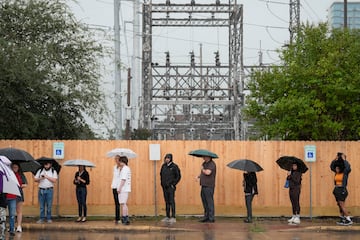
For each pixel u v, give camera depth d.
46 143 27.14
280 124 30.48
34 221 25.48
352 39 31.89
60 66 32.84
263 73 32.59
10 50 29.48
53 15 33.72
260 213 27.06
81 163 24.75
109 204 27.06
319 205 27.06
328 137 30.89
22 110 30.14
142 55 64.38
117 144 27.23
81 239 21.11
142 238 21.45
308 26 32.84
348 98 29.97
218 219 26.48
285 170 26.66
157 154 26.72
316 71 29.73
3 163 18.97
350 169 25.08
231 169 27.08
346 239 21.31
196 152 25.05
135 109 53.44
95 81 33.72
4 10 32.81
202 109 72.44
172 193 25.22
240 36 66.38
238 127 65.25
